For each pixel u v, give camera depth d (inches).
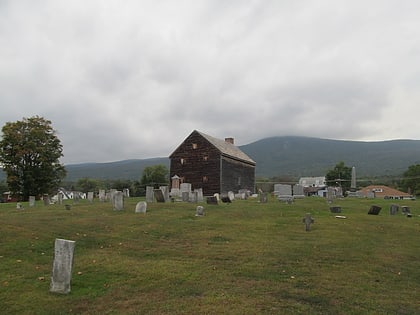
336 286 392.5
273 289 380.2
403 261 502.3
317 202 1321.4
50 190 2522.1
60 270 382.3
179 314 319.0
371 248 570.3
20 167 2415.1
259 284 395.2
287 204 1176.8
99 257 508.4
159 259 500.7
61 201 1454.2
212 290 376.8
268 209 1027.3
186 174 2363.4
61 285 379.6
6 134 2367.1
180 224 751.1
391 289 389.7
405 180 3703.3
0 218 816.3
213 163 2298.2
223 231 687.7
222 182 2283.5
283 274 431.5
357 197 1829.5
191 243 593.9
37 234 629.9
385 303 349.7
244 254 520.4
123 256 516.1
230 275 427.2
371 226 771.4
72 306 345.1
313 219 807.1
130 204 1124.5
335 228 733.9
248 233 673.6
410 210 1135.0
